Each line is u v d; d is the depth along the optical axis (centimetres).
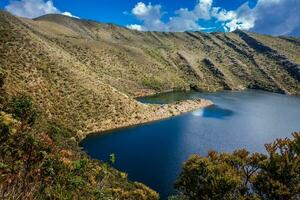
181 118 13488
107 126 11294
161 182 7212
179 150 9406
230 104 18188
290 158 2442
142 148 9462
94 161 5644
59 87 11256
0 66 9588
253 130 12162
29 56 11319
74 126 10219
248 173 2703
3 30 11644
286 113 16462
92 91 12544
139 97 19950
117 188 3941
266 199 2409
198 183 2761
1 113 3653
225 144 10181
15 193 628
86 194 1546
